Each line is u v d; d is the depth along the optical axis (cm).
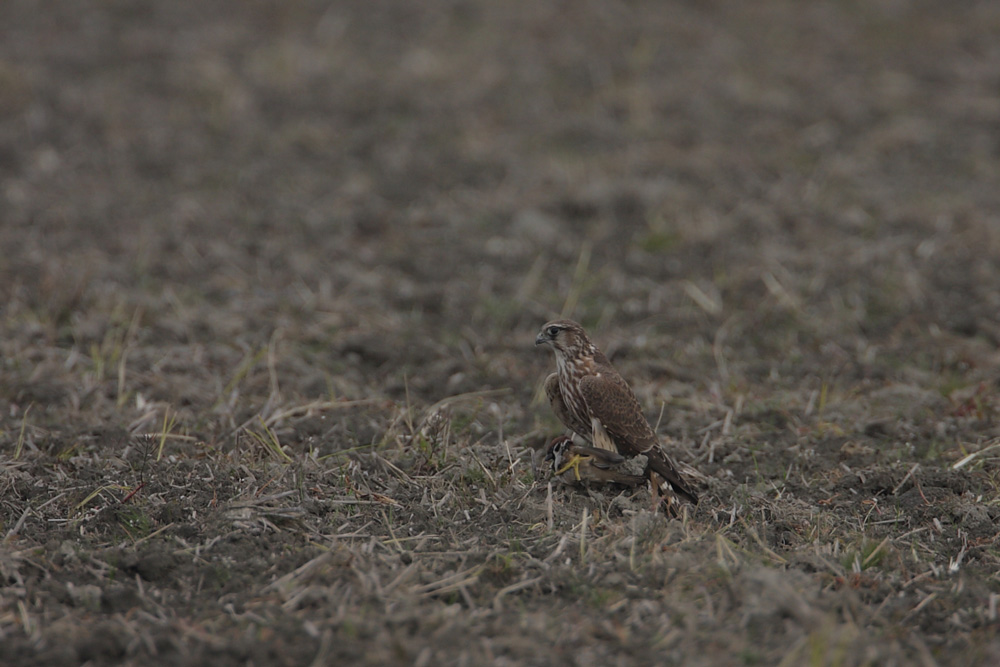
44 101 2017
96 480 934
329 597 754
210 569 794
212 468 957
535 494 931
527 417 1124
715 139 1991
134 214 1675
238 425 1062
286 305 1409
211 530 851
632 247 1620
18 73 2081
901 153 1962
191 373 1205
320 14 2495
